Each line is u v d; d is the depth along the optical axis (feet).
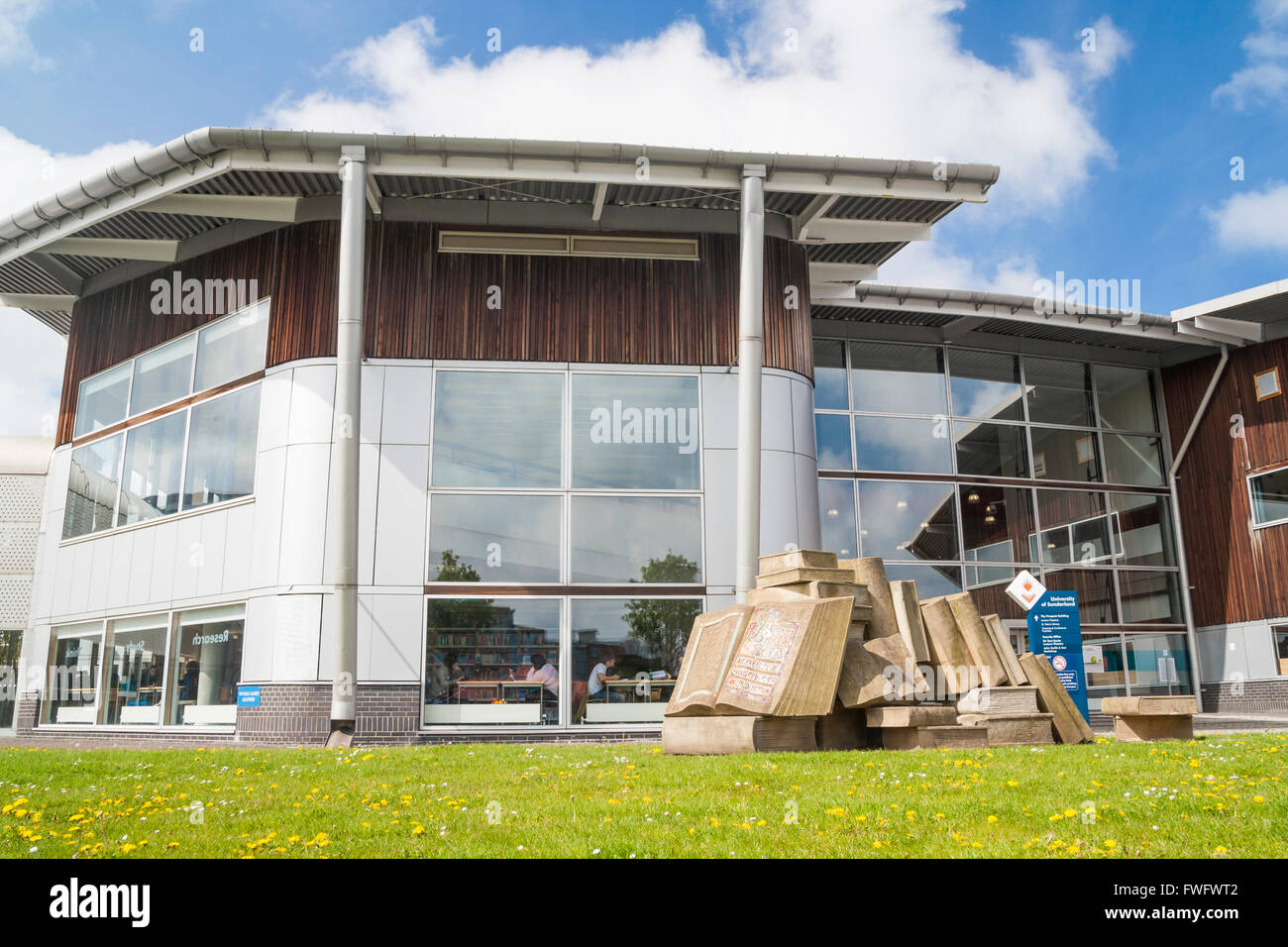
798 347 64.90
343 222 54.65
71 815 23.07
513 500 59.36
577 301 62.28
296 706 55.16
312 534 57.21
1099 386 91.20
